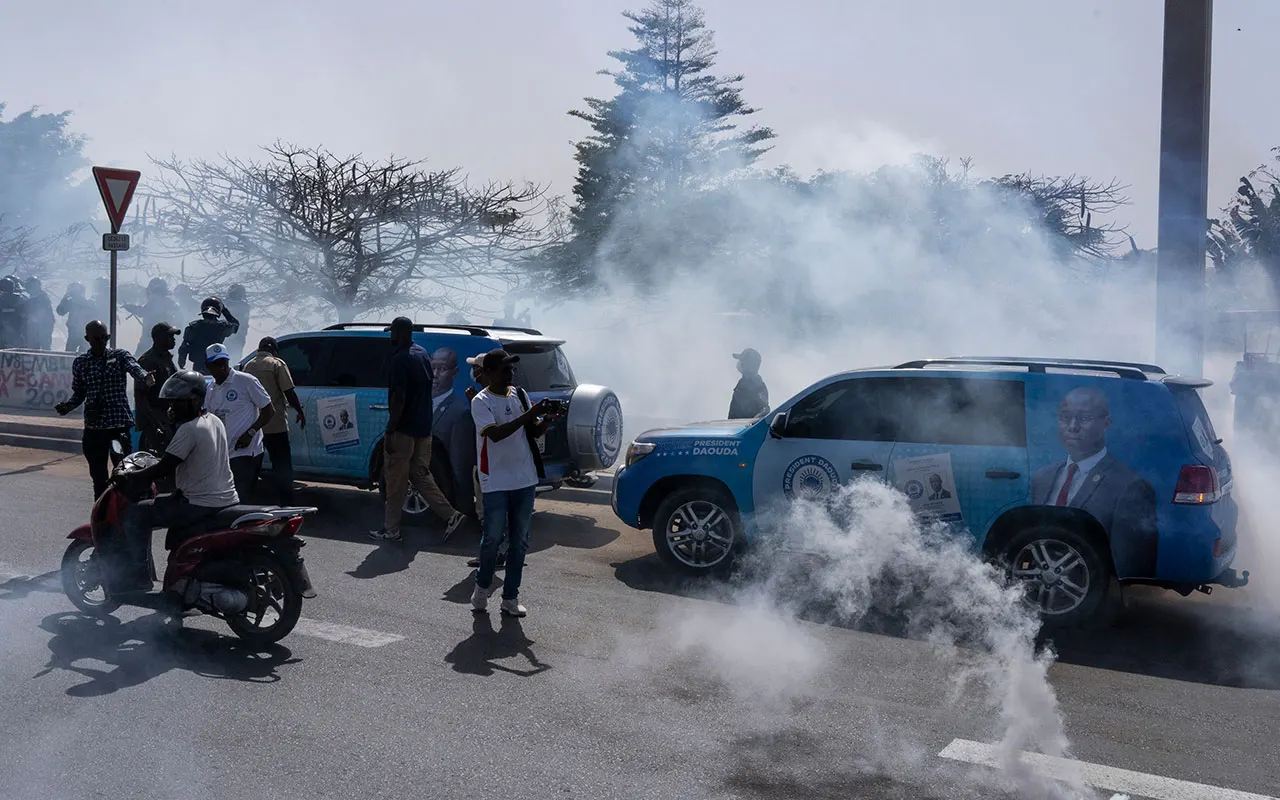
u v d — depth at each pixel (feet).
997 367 26.27
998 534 24.72
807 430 26.81
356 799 15.05
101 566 22.56
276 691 19.24
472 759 16.49
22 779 15.47
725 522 27.78
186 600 21.30
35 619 23.11
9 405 58.44
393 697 19.06
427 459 31.78
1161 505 23.22
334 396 35.24
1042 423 24.41
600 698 19.26
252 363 32.37
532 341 34.58
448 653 21.59
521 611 24.11
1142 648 23.09
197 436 21.50
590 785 15.69
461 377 33.68
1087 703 19.61
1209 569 23.04
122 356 32.09
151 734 17.19
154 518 21.70
